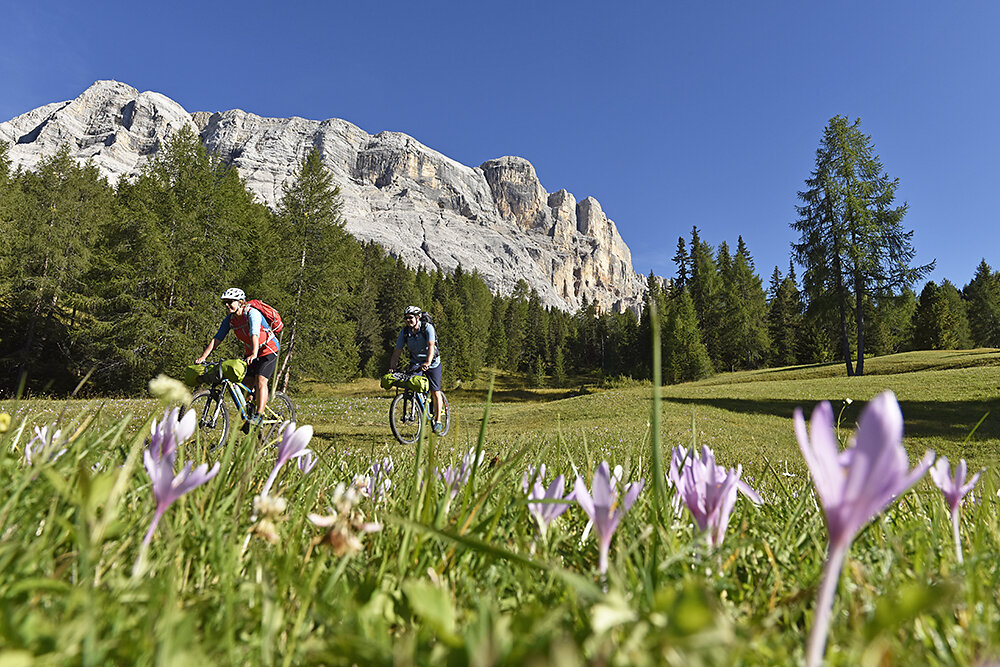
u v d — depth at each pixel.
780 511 1.30
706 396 20.59
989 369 22.38
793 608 0.61
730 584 0.68
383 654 0.38
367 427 12.62
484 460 1.50
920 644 0.53
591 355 91.94
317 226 34.97
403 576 0.67
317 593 0.63
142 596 0.52
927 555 0.83
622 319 86.69
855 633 0.48
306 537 0.96
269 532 0.71
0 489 0.83
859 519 0.27
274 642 0.50
